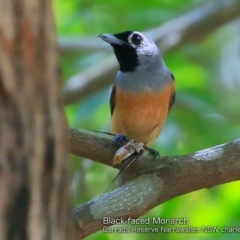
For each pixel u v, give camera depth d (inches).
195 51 740.0
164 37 626.5
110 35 459.2
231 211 544.1
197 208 551.2
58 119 127.8
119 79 441.1
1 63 122.4
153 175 283.0
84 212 253.1
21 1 123.1
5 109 122.7
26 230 121.9
